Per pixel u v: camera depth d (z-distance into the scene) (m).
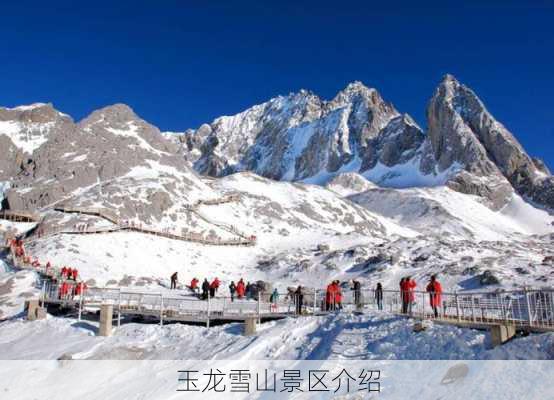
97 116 119.44
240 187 118.38
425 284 50.47
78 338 28.27
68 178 91.56
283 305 33.91
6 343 29.52
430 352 17.34
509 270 50.69
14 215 79.44
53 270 50.50
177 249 71.88
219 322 29.45
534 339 15.45
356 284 29.67
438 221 144.38
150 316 31.88
